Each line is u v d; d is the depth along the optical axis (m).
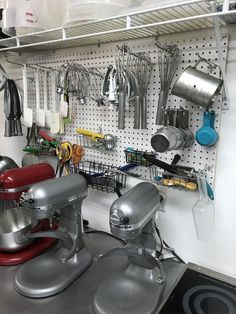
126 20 0.67
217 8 0.57
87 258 0.96
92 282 0.88
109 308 0.73
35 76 1.24
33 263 0.92
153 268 0.84
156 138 0.78
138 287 0.80
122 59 0.95
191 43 0.82
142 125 0.92
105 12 0.71
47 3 0.82
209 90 0.72
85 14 0.71
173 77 0.87
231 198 0.85
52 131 1.20
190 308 0.73
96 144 1.09
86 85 1.08
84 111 1.12
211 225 0.90
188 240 0.97
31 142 1.33
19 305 0.78
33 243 1.04
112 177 1.03
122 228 0.69
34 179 1.02
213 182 0.86
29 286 0.81
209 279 0.85
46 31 0.81
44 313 0.75
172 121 0.85
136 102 0.91
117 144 1.04
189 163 0.89
